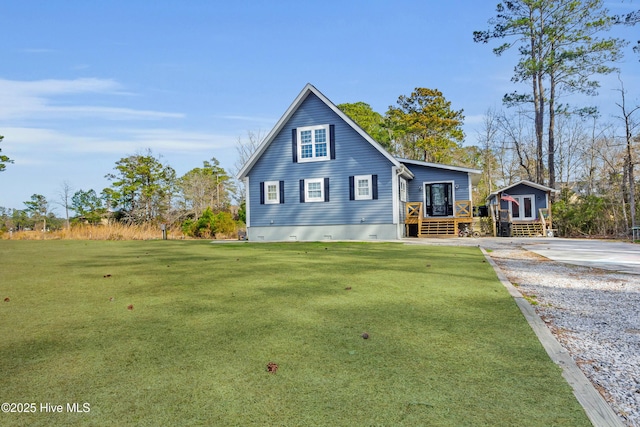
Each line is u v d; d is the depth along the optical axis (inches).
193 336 128.4
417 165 820.0
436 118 1592.0
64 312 163.8
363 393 85.7
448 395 84.8
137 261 363.6
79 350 115.9
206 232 954.1
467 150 1902.1
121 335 130.6
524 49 984.9
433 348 115.3
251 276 258.7
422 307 167.3
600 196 904.9
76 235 854.5
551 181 995.9
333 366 101.3
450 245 538.6
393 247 504.7
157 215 1366.9
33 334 132.6
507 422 73.5
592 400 82.9
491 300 181.0
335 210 717.9
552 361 105.0
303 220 735.1
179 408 79.6
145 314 159.2
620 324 147.7
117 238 840.3
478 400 82.5
